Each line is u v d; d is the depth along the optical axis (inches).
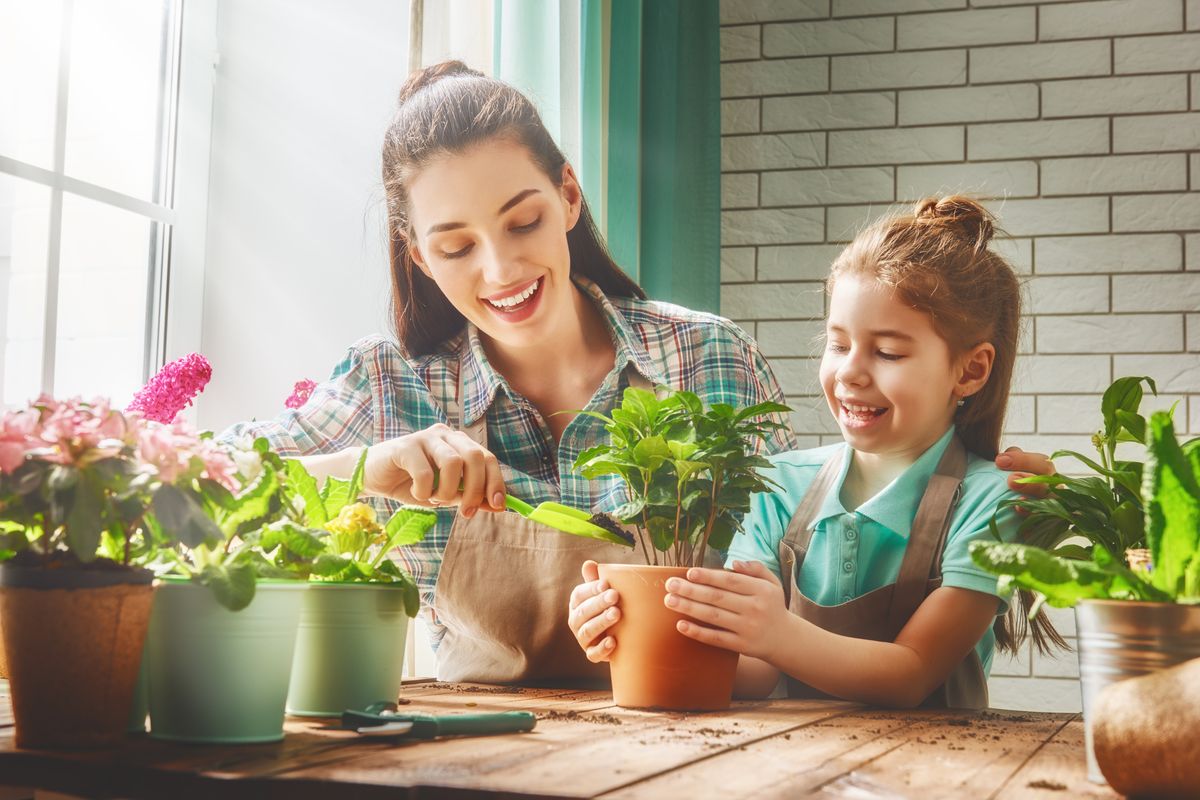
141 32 74.2
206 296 78.9
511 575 49.4
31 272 65.5
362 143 77.8
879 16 107.0
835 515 49.2
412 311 56.9
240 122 79.8
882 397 47.6
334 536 37.3
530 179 48.9
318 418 54.1
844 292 48.6
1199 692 22.6
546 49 73.6
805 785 24.2
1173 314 99.3
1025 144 103.3
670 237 98.3
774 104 107.9
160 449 28.3
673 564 39.6
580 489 53.0
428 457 42.3
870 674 40.2
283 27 80.0
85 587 27.3
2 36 63.5
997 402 51.1
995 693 97.4
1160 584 26.0
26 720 27.6
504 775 24.5
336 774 24.3
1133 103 101.8
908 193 104.9
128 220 72.9
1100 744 23.8
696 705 37.6
